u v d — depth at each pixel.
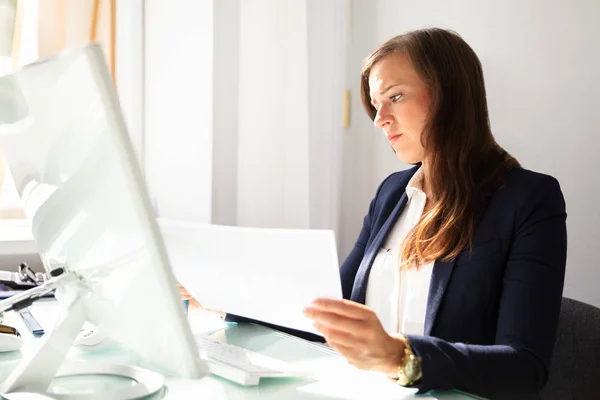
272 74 2.47
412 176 1.64
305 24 2.49
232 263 1.16
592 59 2.04
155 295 0.76
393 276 1.53
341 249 2.74
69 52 0.70
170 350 0.81
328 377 1.07
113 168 0.71
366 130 2.77
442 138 1.41
